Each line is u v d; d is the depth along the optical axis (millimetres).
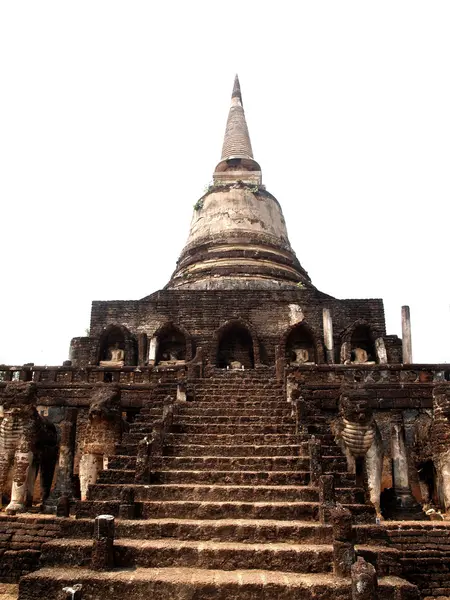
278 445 13203
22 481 14836
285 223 37281
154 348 25688
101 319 27281
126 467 12633
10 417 15367
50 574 8352
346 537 8461
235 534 9422
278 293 27547
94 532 8898
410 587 8047
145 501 10766
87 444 14727
